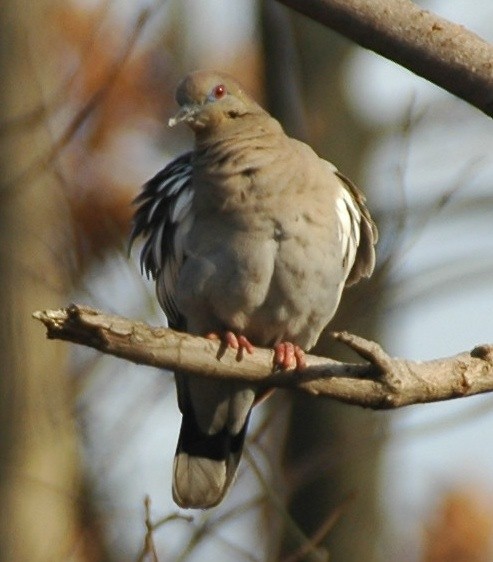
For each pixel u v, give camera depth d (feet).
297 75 50.70
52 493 42.16
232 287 32.91
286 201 32.91
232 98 36.24
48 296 42.19
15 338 41.96
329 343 47.42
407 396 27.43
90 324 25.04
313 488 50.52
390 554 50.85
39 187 41.70
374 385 27.50
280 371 27.96
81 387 42.27
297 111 51.21
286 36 51.75
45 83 43.50
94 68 47.50
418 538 48.47
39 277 41.37
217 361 27.50
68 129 40.04
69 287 41.91
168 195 34.88
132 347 25.77
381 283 41.98
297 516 50.57
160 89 50.34
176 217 33.88
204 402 33.83
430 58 25.64
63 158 45.47
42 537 41.88
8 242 41.55
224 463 34.71
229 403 33.81
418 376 27.37
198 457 34.65
